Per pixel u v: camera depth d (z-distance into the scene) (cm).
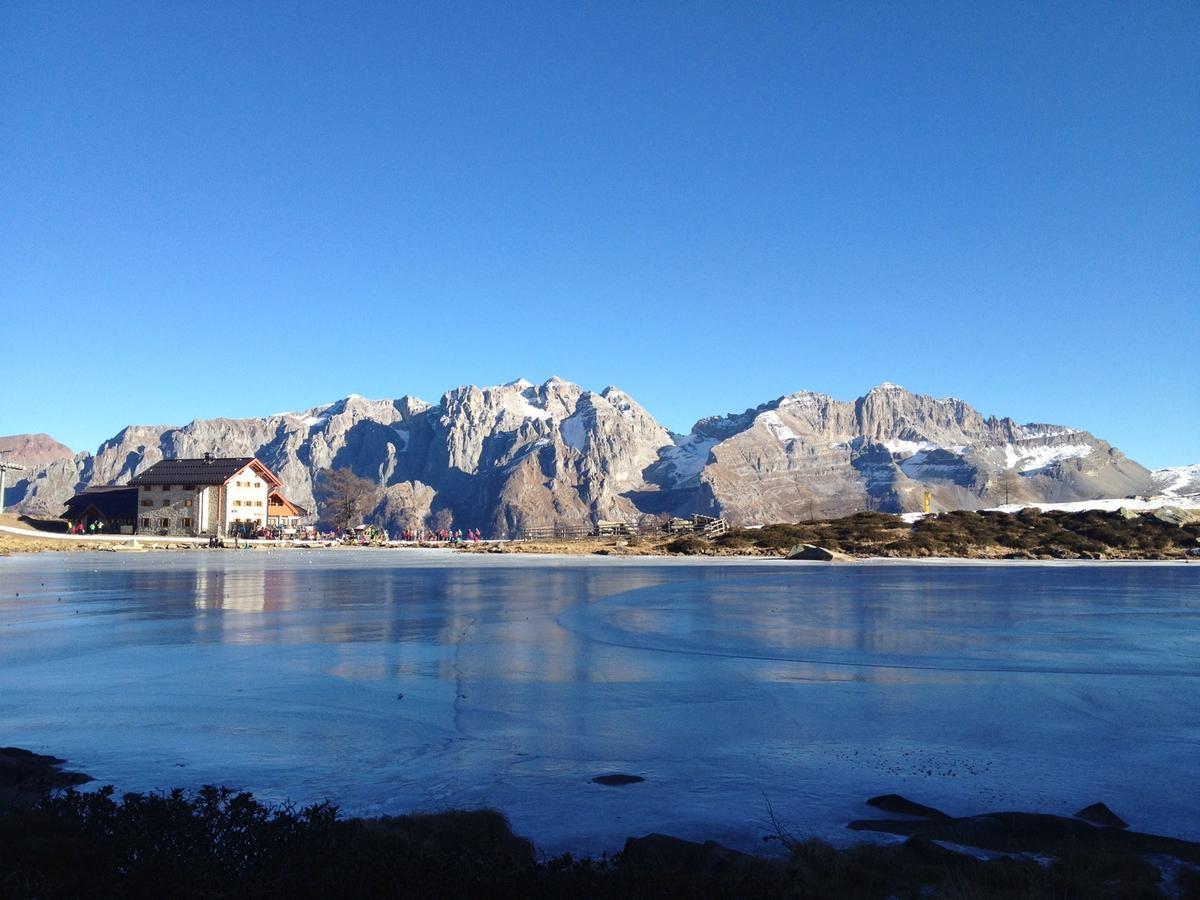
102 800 873
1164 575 5309
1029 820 942
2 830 821
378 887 705
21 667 1888
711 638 2356
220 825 818
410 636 2377
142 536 11800
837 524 9694
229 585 4238
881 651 2136
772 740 1305
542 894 707
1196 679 1766
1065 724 1397
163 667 1888
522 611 3027
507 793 1061
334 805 1005
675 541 9100
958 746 1269
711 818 976
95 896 695
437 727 1379
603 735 1333
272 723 1400
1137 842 898
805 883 764
